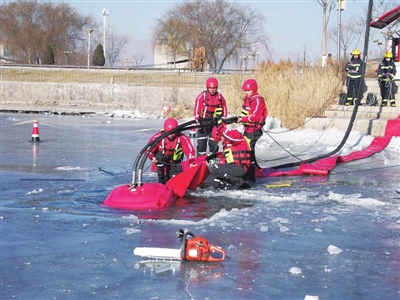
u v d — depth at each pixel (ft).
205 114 37.60
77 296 15.15
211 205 26.43
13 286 15.84
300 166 36.68
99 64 192.65
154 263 17.79
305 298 14.75
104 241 20.12
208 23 183.11
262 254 18.85
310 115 64.08
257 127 32.71
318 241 20.53
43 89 120.37
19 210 24.97
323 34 107.14
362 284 16.24
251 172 32.94
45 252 18.84
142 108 109.50
